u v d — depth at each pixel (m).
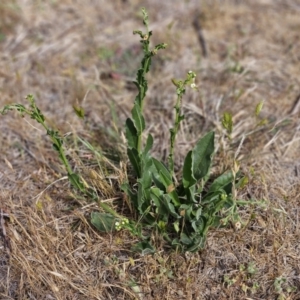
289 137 3.05
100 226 2.45
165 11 4.18
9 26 4.00
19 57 3.74
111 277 2.40
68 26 4.04
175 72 3.57
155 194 2.34
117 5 4.26
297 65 3.60
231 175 2.52
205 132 3.09
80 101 3.35
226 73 3.53
